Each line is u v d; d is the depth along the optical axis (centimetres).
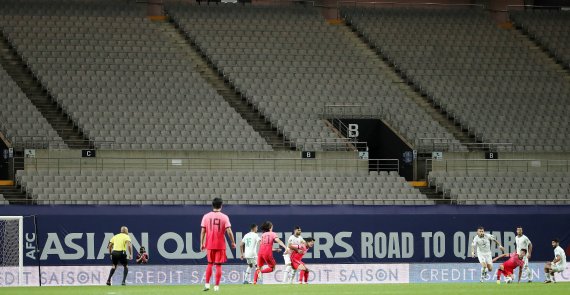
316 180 12462
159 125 13125
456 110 14650
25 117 12719
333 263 11200
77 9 15675
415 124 14050
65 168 12094
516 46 16525
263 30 15925
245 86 14425
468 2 18050
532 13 17600
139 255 10612
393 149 13862
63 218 10656
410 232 11419
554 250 10725
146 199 11600
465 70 15688
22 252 9812
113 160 12288
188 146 12825
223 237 6838
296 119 13838
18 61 14338
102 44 14762
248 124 13538
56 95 13425
